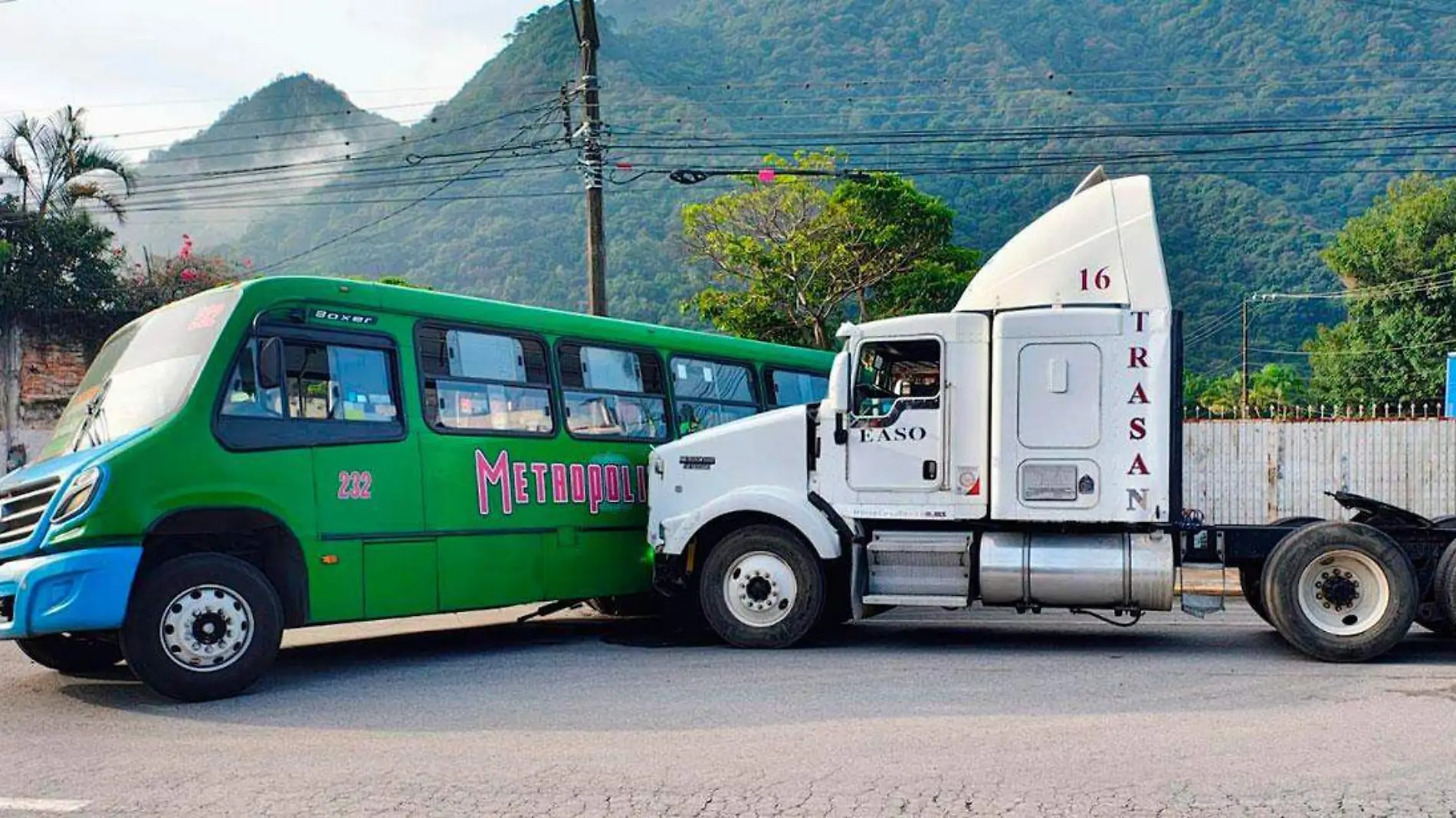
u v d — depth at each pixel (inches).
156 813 227.9
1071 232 410.0
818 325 1295.5
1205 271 3363.7
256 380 365.4
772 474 430.0
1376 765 253.6
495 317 437.1
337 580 376.5
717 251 1336.1
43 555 332.2
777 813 222.7
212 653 339.0
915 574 415.8
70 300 1074.7
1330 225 3703.3
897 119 4916.3
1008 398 399.9
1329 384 2126.0
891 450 413.7
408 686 358.0
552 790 239.3
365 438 388.2
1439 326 1969.7
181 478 342.6
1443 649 410.3
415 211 4495.6
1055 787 237.8
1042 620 506.6
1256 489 725.3
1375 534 381.4
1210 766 253.3
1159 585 391.2
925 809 224.1
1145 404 390.9
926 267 1266.0
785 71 6678.2
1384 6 6461.6
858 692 336.8
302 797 237.8
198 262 1235.9
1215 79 6441.9
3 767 265.4
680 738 283.0
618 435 477.7
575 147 888.3
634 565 477.1
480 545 418.9
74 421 379.2
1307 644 383.2
